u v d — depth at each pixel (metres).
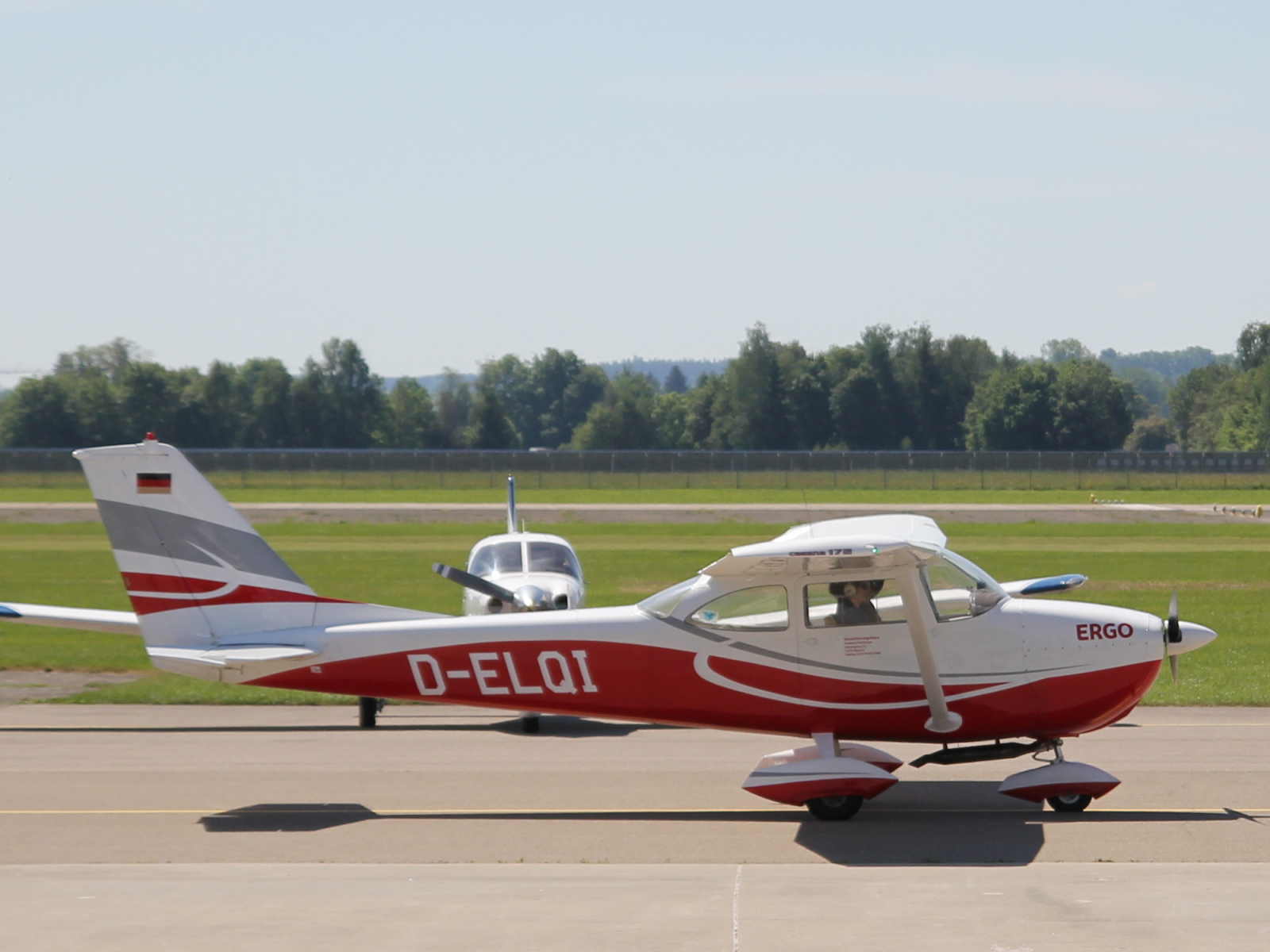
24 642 50.12
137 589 25.84
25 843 22.23
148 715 35.16
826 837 22.62
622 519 126.44
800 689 24.81
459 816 24.23
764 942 15.99
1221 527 118.56
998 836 22.55
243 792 26.08
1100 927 16.53
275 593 26.05
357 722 34.06
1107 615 25.02
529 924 16.77
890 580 24.84
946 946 15.84
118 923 16.95
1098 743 30.56
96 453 25.70
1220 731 31.98
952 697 24.50
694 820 23.95
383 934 16.45
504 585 36.72
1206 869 19.70
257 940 16.23
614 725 33.47
